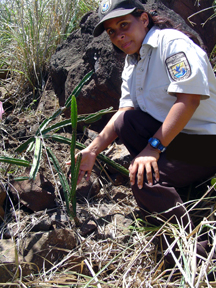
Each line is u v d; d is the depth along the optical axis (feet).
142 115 5.88
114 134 6.45
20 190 6.39
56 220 6.03
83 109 8.39
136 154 6.07
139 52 5.86
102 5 5.78
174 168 5.47
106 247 5.65
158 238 5.55
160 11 8.27
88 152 6.27
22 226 5.91
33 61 9.73
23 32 9.86
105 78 7.74
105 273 5.26
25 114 8.95
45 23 10.60
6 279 4.98
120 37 5.65
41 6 10.73
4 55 10.58
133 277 4.99
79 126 8.28
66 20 10.75
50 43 10.32
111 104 8.01
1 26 11.70
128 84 6.35
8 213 6.28
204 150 5.59
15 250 4.97
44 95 9.35
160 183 5.41
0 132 8.02
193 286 4.26
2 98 9.40
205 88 5.08
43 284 4.87
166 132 5.24
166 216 5.31
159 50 5.43
